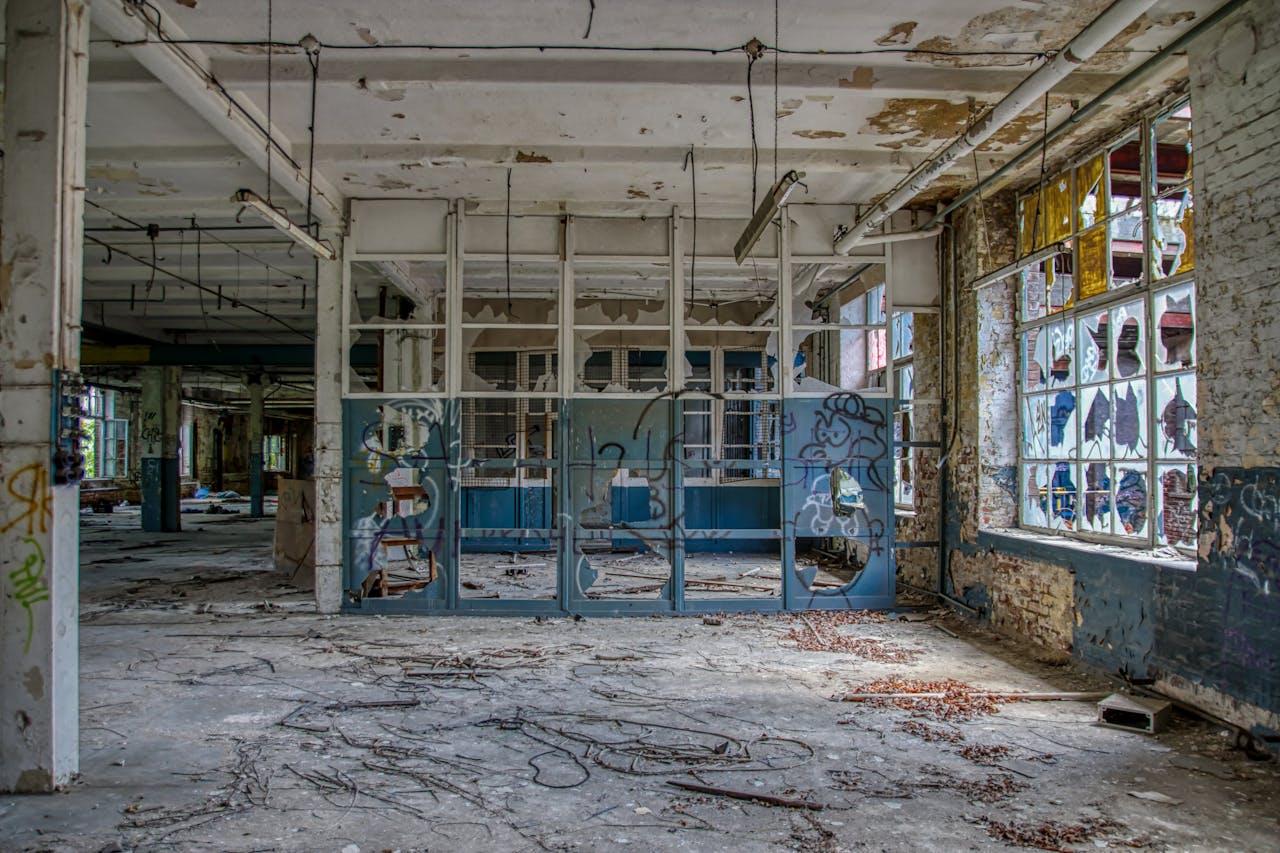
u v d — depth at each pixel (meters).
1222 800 3.22
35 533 3.29
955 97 5.08
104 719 4.20
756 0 4.09
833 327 7.29
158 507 15.21
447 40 4.52
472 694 4.66
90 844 2.85
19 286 3.35
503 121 5.61
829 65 4.88
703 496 11.67
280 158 5.70
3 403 3.32
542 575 9.36
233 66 4.74
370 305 10.95
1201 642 4.09
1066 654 5.38
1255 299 3.74
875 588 7.21
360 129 5.75
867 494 7.21
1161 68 4.41
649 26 4.36
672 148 6.12
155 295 11.15
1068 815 3.09
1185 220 4.58
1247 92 3.78
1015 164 5.71
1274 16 3.62
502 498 11.41
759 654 5.63
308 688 4.76
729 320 11.66
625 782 3.40
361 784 3.38
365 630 6.38
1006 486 6.67
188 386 22.98
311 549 8.99
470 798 3.24
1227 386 3.92
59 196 3.37
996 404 6.69
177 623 6.63
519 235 7.20
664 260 7.28
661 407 7.11
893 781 3.41
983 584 6.61
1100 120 5.15
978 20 4.30
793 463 7.16
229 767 3.55
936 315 7.61
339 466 7.03
